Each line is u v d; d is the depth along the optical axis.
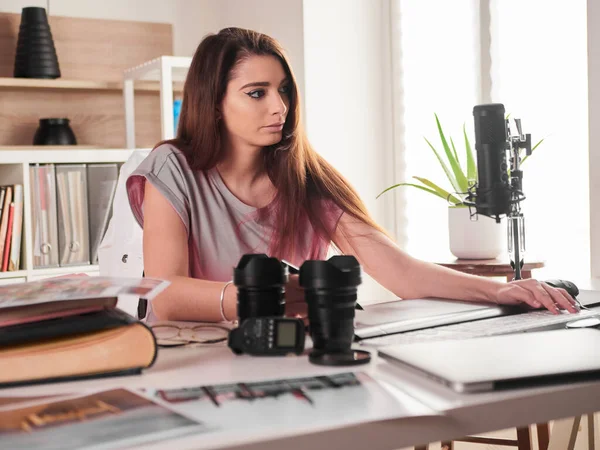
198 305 1.16
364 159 3.22
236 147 1.50
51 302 0.84
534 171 2.67
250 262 0.95
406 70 3.19
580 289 1.40
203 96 1.44
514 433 2.31
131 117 3.25
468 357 0.81
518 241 1.36
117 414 0.65
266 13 3.27
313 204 1.52
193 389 0.74
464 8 2.93
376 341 0.97
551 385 0.75
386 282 1.39
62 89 3.26
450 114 3.02
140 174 1.44
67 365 0.79
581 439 1.84
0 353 0.77
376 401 0.70
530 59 2.67
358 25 3.18
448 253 3.00
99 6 3.36
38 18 3.06
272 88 1.40
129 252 1.99
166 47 3.50
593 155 1.97
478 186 1.33
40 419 0.64
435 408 0.68
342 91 3.15
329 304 0.89
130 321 0.82
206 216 1.48
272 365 0.86
